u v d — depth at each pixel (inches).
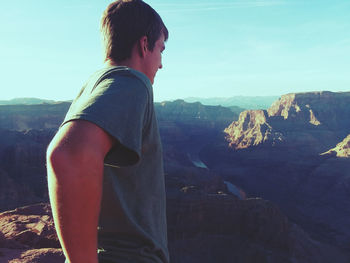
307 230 3649.1
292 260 2050.9
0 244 434.9
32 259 370.3
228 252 2007.9
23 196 2290.8
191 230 2065.7
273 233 2153.1
